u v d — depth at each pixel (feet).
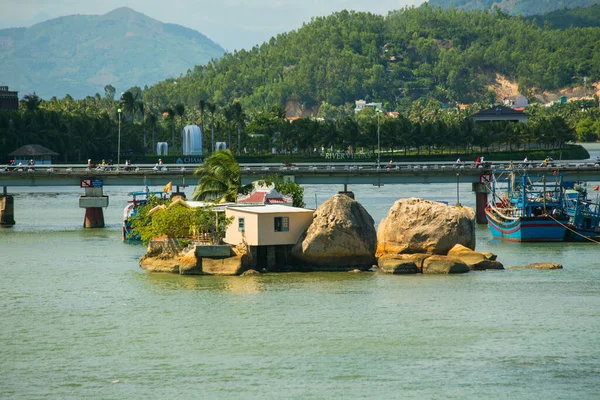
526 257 433.89
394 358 259.60
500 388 234.79
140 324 297.74
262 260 385.09
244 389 235.81
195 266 378.73
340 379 242.78
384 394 231.09
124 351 268.82
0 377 246.88
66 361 260.21
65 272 391.86
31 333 289.12
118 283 363.97
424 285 353.31
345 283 357.41
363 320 299.79
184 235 400.67
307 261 382.01
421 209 391.04
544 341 275.18
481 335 281.95
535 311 311.47
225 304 323.16
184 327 293.43
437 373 246.88
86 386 239.09
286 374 246.88
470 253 387.96
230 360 259.60
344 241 379.55
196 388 237.04
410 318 301.84
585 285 354.33
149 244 397.80
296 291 342.64
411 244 387.55
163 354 265.54
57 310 318.86
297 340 277.64
